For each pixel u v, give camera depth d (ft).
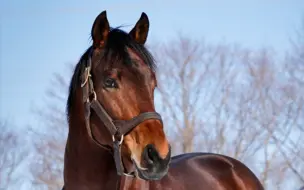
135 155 19.71
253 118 64.49
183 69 70.90
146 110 19.93
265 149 59.41
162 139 19.70
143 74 20.15
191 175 25.67
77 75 21.63
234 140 64.13
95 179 21.45
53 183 63.16
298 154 58.44
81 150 21.53
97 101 20.63
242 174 27.94
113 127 20.12
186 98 69.00
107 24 21.04
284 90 64.28
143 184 21.67
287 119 62.18
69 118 22.06
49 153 66.08
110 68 20.36
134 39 21.80
